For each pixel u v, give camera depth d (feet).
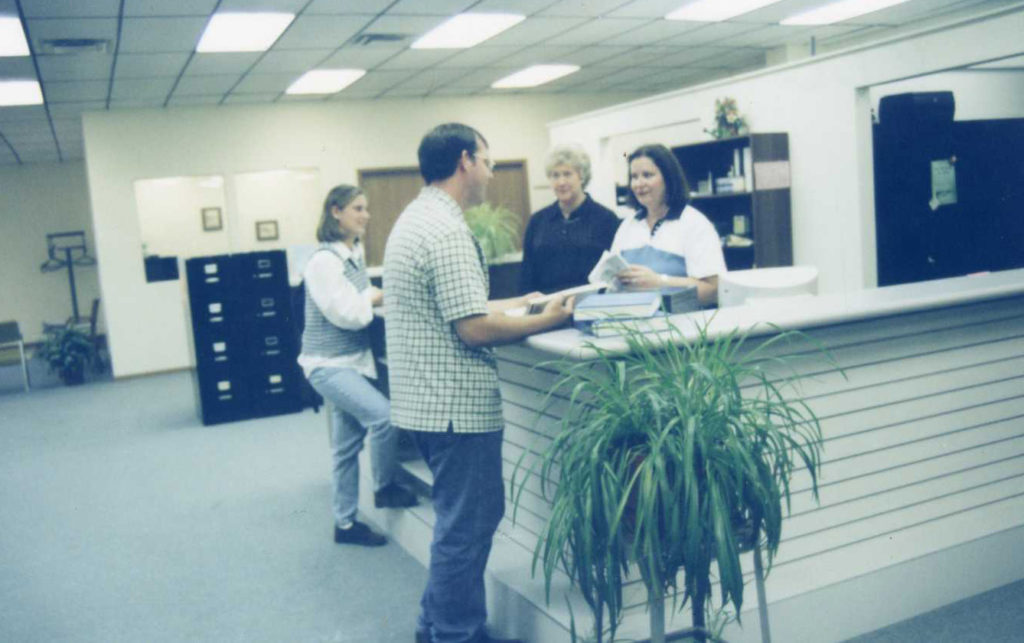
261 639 8.09
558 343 6.11
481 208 21.33
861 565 7.23
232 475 14.26
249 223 29.17
